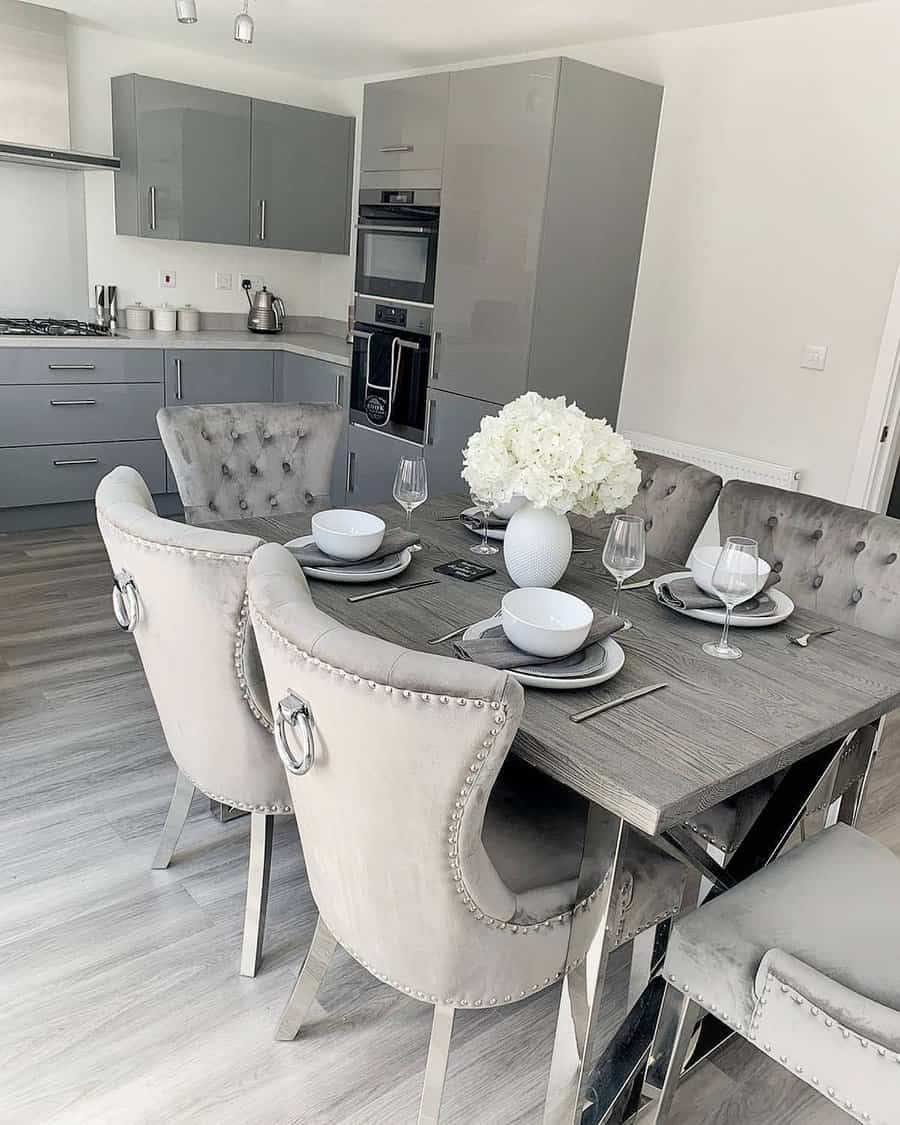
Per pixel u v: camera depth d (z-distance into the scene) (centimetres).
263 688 163
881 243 318
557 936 137
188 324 510
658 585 195
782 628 183
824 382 341
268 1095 154
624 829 130
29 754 250
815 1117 160
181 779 199
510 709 105
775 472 351
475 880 120
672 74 371
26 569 392
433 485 426
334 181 523
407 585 190
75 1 399
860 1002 109
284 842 224
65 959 180
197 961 182
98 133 464
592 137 357
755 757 130
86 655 314
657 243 389
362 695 109
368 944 135
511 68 355
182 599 153
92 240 479
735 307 365
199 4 375
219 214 483
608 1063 159
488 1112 155
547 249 359
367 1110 153
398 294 431
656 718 140
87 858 210
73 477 446
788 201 342
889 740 299
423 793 113
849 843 153
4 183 446
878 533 210
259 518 226
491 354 386
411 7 356
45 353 421
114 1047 161
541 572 188
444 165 393
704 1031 171
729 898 138
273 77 516
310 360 489
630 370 409
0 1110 148
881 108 312
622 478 180
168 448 252
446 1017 136
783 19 334
